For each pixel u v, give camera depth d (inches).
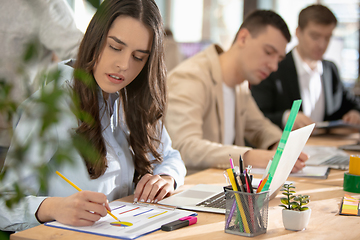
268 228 33.4
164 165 51.5
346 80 177.2
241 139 85.6
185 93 73.0
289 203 33.2
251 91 120.1
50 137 19.0
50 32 57.0
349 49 177.5
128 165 49.0
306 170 61.4
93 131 41.6
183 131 69.3
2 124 19.9
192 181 54.1
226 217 32.1
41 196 40.2
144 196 41.9
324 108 135.9
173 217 35.7
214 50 81.6
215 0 192.5
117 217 35.5
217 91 78.0
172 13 198.5
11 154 19.1
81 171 42.1
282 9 180.5
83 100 41.1
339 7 177.6
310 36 121.6
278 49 76.3
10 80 19.2
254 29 76.4
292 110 33.3
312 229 33.2
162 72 48.7
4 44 54.8
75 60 46.6
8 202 19.9
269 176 32.7
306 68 126.0
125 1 42.1
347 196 44.9
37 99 17.2
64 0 59.9
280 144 33.1
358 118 125.2
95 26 42.2
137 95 48.8
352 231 32.7
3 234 21.7
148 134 49.9
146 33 42.9
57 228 32.4
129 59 42.5
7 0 55.0
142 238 30.2
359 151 82.4
